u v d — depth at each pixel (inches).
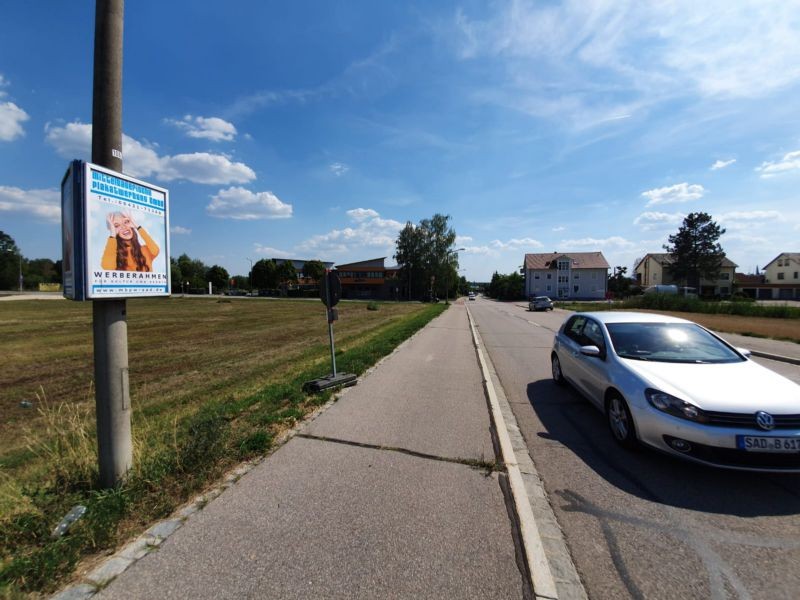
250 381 311.0
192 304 1815.9
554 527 113.3
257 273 3698.3
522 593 84.0
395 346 459.8
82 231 104.8
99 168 108.3
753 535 109.7
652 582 91.0
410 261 3004.4
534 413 223.3
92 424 218.2
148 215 126.8
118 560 90.4
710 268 2554.1
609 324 218.7
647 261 3366.1
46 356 458.3
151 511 109.7
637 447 166.6
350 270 3454.7
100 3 113.0
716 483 139.5
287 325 836.6
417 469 141.3
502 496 123.4
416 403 225.5
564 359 266.5
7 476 147.7
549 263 3368.6
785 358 393.7
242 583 84.4
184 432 169.8
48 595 79.8
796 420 136.6
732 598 86.3
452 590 84.3
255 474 134.9
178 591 81.7
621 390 169.3
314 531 103.3
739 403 141.0
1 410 254.5
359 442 165.5
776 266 3139.8
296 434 173.5
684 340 199.8
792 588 89.4
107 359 117.0
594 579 91.9
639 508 123.5
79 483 122.3
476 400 233.5
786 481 140.3
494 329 749.9
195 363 400.5
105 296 111.7
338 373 285.0
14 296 2343.8
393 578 87.2
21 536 97.8
